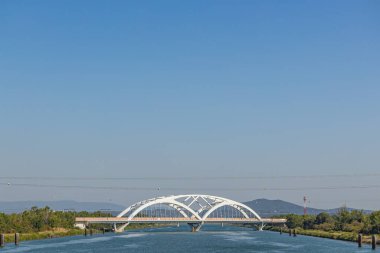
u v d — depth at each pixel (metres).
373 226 166.75
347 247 133.50
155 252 121.06
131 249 129.12
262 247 137.38
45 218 199.12
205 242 159.62
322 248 131.25
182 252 121.44
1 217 169.50
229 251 124.12
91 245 142.00
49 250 123.19
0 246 132.50
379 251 118.94
